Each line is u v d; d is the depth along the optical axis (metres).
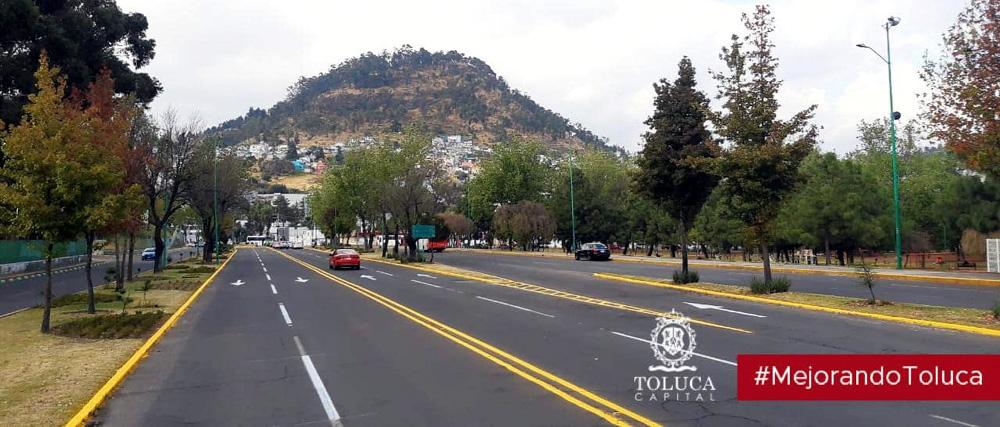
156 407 8.60
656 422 7.35
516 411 7.90
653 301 20.34
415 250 50.72
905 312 15.67
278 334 14.82
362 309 19.42
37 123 16.23
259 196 168.25
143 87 39.16
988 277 25.45
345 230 87.19
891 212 41.91
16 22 32.09
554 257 57.00
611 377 9.70
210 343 13.84
